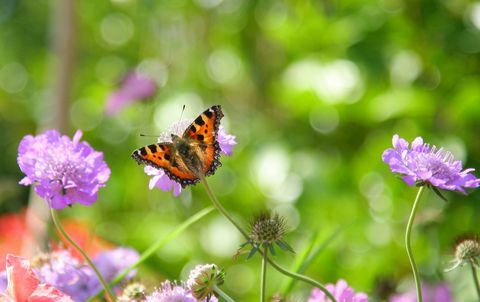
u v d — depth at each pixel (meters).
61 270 1.19
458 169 1.09
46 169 1.11
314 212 1.81
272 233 1.09
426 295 1.36
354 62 1.79
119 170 2.24
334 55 1.83
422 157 1.09
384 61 1.77
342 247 1.70
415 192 1.70
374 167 1.75
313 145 1.97
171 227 1.94
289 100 1.86
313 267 1.65
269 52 2.26
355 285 1.64
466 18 1.74
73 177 1.12
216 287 1.09
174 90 2.26
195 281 1.08
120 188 2.20
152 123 2.18
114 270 1.23
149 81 2.03
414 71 1.77
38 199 1.70
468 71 1.75
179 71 2.33
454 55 1.75
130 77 2.04
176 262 1.84
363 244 1.72
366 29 1.80
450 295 1.36
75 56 2.06
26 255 1.58
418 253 1.67
